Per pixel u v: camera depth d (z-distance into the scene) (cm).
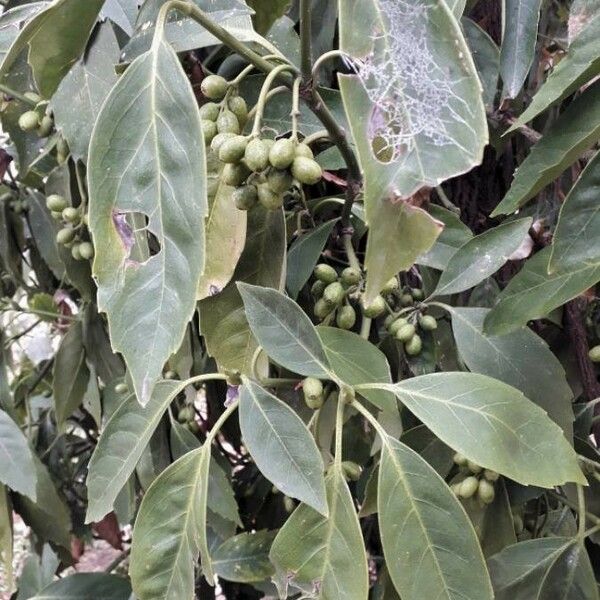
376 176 25
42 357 93
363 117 25
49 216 69
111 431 43
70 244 58
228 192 39
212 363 56
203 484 37
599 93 30
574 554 40
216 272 39
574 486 45
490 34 54
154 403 43
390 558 33
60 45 35
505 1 41
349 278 43
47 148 56
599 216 31
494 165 55
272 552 35
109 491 42
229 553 51
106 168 30
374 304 42
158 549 38
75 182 58
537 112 30
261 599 69
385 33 26
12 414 69
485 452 34
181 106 29
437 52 26
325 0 49
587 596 39
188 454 38
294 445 35
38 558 74
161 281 29
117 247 30
